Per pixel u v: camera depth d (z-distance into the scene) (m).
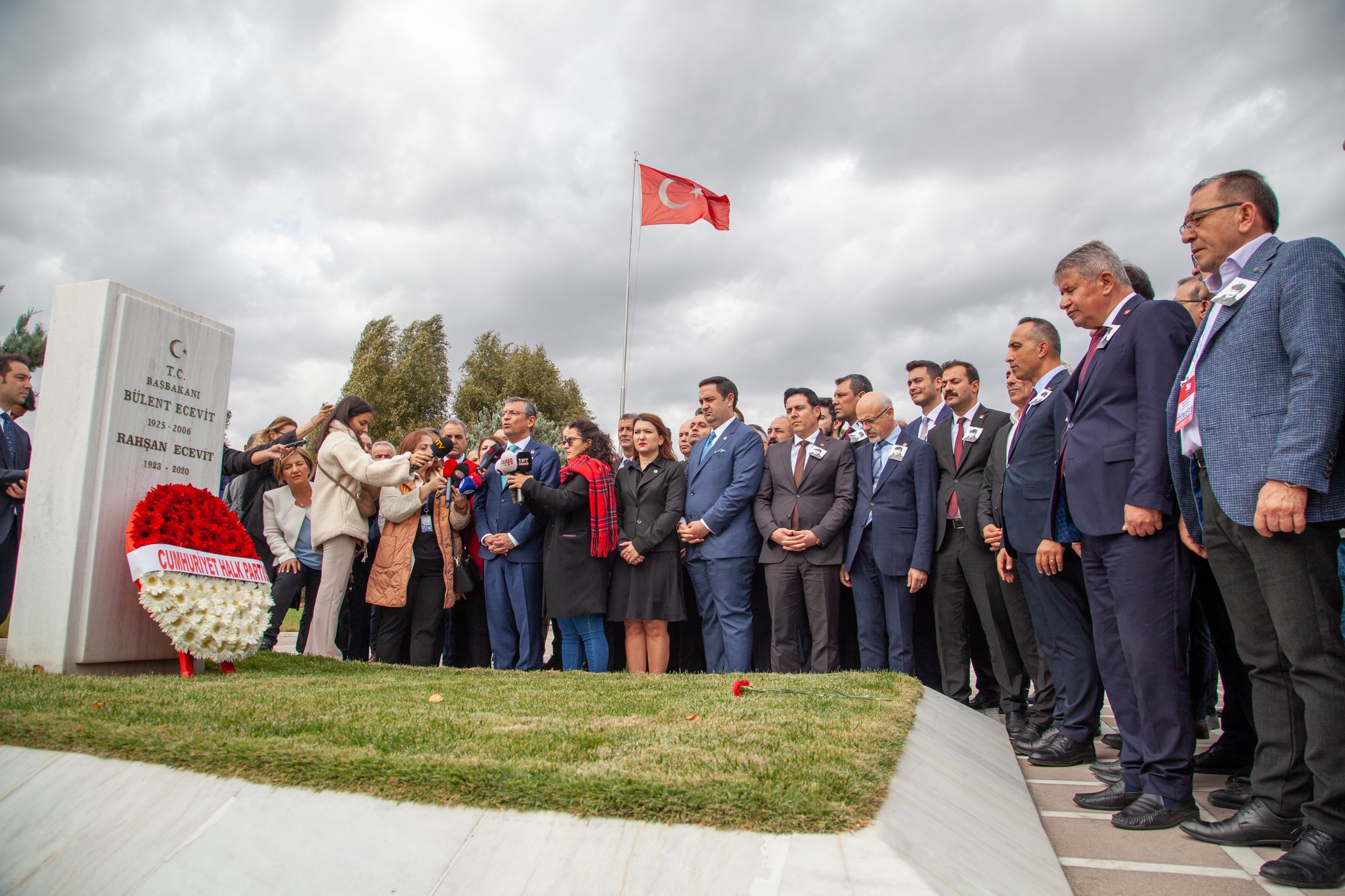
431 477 5.89
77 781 2.48
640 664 5.85
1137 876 2.43
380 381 40.22
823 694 3.81
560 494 5.62
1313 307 2.48
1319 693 2.39
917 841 2.00
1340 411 2.41
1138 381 3.13
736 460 5.91
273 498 6.14
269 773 2.36
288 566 5.94
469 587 6.11
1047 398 4.37
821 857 1.87
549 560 5.74
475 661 6.40
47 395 4.29
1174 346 3.10
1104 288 3.38
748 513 5.86
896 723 3.10
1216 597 3.69
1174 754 2.94
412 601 6.01
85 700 3.19
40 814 2.39
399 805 2.21
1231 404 2.65
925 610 6.12
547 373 42.34
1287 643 2.46
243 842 2.18
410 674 4.74
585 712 3.29
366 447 6.45
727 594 5.71
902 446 5.58
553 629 6.66
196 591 4.35
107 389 4.25
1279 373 2.59
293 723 2.88
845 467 5.72
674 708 3.40
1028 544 4.27
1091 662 4.09
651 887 1.88
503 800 2.16
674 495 5.87
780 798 2.01
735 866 1.89
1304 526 2.39
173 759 2.47
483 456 6.26
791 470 5.82
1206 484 2.76
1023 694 5.16
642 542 5.75
